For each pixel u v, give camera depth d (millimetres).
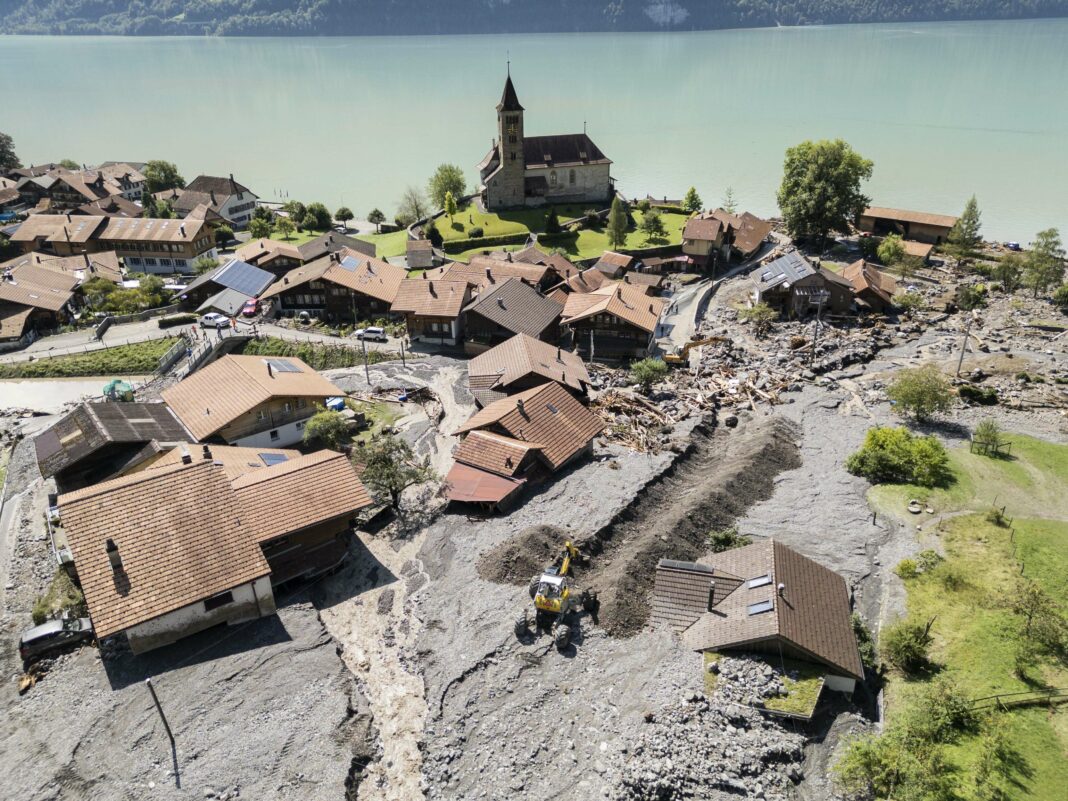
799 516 53750
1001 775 32062
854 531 51781
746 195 170250
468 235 133875
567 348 88750
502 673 39156
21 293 97500
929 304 98562
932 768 31781
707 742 34000
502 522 52281
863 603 45094
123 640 42094
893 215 131250
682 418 68750
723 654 38812
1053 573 45719
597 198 148625
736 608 40812
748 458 60094
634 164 197500
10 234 135125
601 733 35312
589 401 71625
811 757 34281
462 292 89938
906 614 43594
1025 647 38969
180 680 39062
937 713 34906
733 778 32531
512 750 34969
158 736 36000
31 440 68375
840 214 125312
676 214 146875
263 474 50469
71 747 35688
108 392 72750
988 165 181250
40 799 33438
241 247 134375
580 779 33281
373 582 47562
